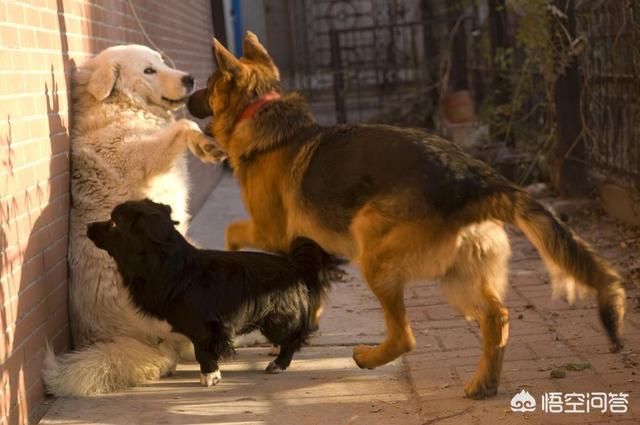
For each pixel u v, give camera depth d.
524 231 5.28
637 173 10.02
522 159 13.50
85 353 6.14
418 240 5.41
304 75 26.31
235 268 6.13
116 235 5.93
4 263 5.21
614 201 10.77
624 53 10.30
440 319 7.47
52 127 6.29
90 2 7.61
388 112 22.33
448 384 5.91
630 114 10.20
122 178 6.60
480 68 18.06
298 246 6.20
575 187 11.81
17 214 5.50
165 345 6.50
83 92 6.89
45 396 5.96
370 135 5.79
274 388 6.07
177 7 12.67
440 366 6.29
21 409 5.39
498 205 5.33
